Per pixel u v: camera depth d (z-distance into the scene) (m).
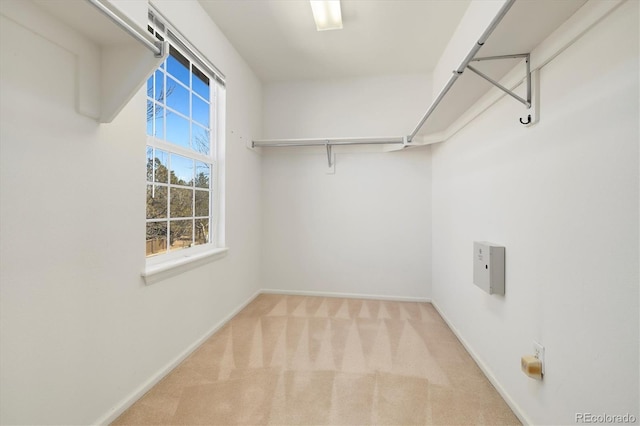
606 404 0.93
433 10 2.20
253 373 1.77
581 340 1.04
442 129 2.66
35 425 1.07
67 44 1.13
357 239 3.38
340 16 2.15
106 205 1.35
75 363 1.21
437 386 1.66
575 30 1.04
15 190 0.99
